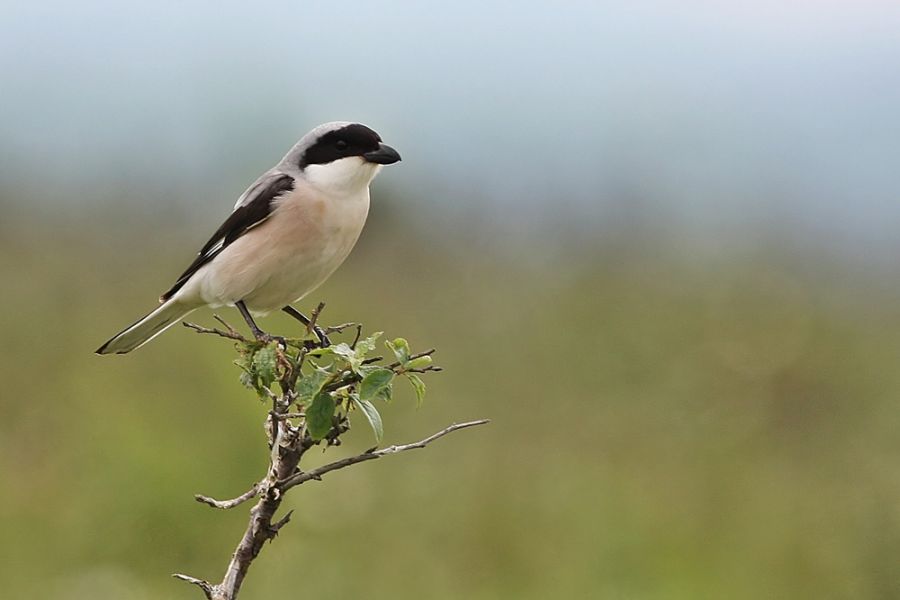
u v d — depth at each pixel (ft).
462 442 44.42
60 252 64.28
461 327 56.39
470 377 50.78
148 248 66.74
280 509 36.50
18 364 45.32
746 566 37.11
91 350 48.06
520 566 36.99
